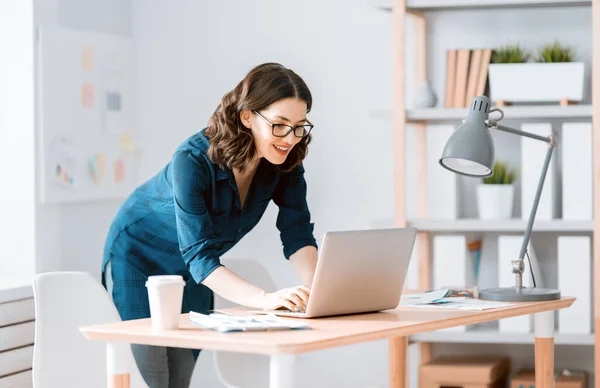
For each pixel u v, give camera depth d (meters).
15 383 3.52
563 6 3.85
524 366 4.00
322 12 4.23
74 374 2.65
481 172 2.71
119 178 4.38
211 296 3.14
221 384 4.36
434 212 3.96
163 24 4.45
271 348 1.88
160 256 2.94
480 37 4.02
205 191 2.55
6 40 3.95
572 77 3.68
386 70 4.16
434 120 4.04
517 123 3.97
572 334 3.63
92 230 4.31
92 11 4.27
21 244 3.94
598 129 3.53
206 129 2.61
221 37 4.37
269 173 2.75
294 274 4.29
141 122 4.50
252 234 4.34
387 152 4.16
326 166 4.23
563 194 3.69
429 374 3.78
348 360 4.22
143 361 3.01
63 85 4.03
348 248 2.23
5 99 3.95
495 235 3.99
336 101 4.22
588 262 3.65
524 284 3.67
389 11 4.04
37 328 2.60
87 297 2.68
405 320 2.25
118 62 4.36
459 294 2.74
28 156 3.92
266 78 2.44
